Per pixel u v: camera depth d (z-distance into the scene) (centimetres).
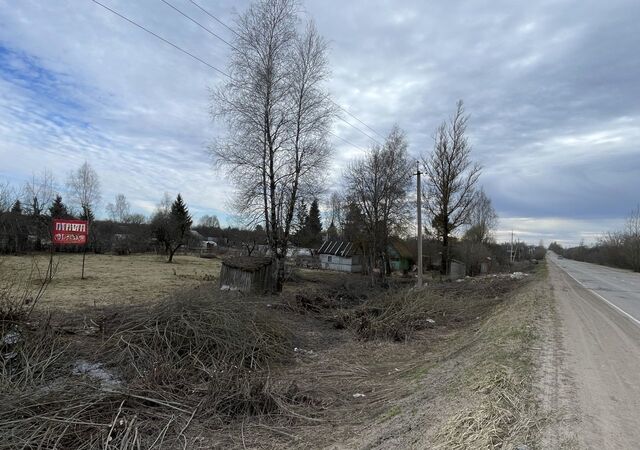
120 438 453
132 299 1350
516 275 3619
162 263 3688
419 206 2516
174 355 725
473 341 944
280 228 2200
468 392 524
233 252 5112
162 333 772
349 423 509
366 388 691
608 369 643
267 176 2123
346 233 4441
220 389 587
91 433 457
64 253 4172
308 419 533
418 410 495
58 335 759
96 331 844
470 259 4678
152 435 475
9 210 3516
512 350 744
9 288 880
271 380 689
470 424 418
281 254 2197
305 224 3634
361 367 842
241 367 730
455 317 1484
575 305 1489
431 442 396
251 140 2056
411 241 5894
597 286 2459
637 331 995
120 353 712
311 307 1530
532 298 1641
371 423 491
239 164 2084
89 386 569
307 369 816
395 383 704
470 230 6325
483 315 1505
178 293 941
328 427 502
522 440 387
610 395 520
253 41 2011
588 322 1107
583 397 509
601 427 420
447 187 3862
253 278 1686
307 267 5184
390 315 1315
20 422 453
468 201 3909
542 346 789
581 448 373
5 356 627
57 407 504
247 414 540
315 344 1050
